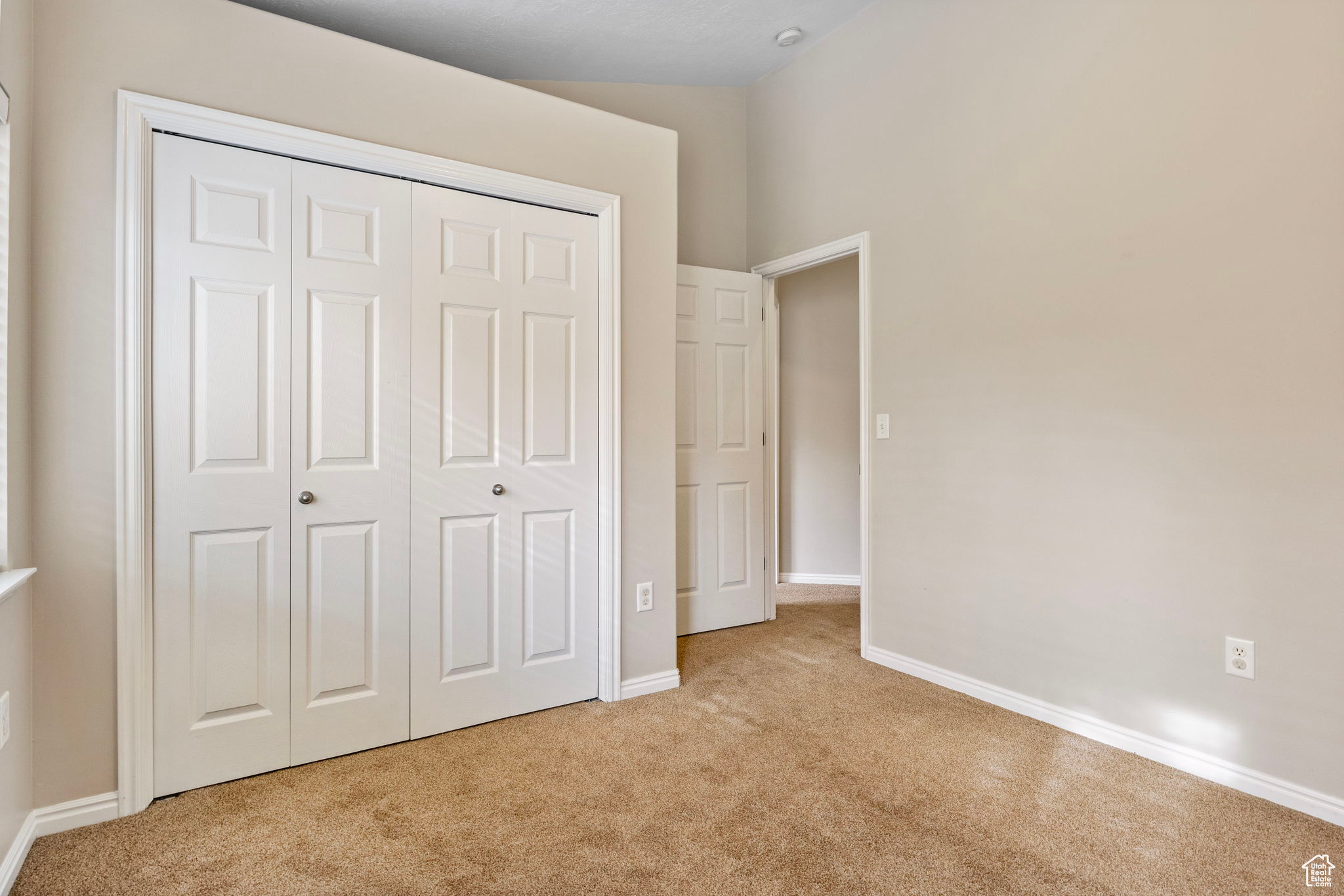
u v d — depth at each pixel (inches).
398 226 89.7
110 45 71.8
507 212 98.7
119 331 71.9
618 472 106.7
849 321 191.0
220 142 78.2
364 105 86.5
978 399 106.8
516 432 99.6
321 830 70.7
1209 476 81.0
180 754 77.0
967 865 65.4
